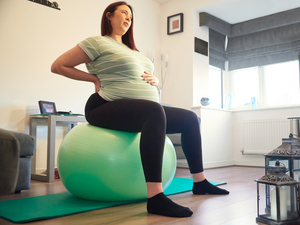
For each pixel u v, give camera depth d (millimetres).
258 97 4223
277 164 1145
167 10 4270
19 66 2805
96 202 1487
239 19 4219
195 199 1586
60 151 1558
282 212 1095
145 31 4078
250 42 4211
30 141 1879
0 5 2699
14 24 2789
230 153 4133
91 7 3434
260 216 1165
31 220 1146
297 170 1201
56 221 1154
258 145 3898
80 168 1430
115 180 1410
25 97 2830
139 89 1498
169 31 4172
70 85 3197
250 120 4000
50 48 3037
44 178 2436
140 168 1455
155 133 1268
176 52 4109
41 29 2975
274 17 3936
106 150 1417
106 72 1510
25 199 1572
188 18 4016
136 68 1516
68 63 1482
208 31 4188
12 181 682
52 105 2924
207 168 3637
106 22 1685
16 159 694
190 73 3928
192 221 1148
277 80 4070
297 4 3703
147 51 4051
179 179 2428
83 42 1488
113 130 1496
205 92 4074
